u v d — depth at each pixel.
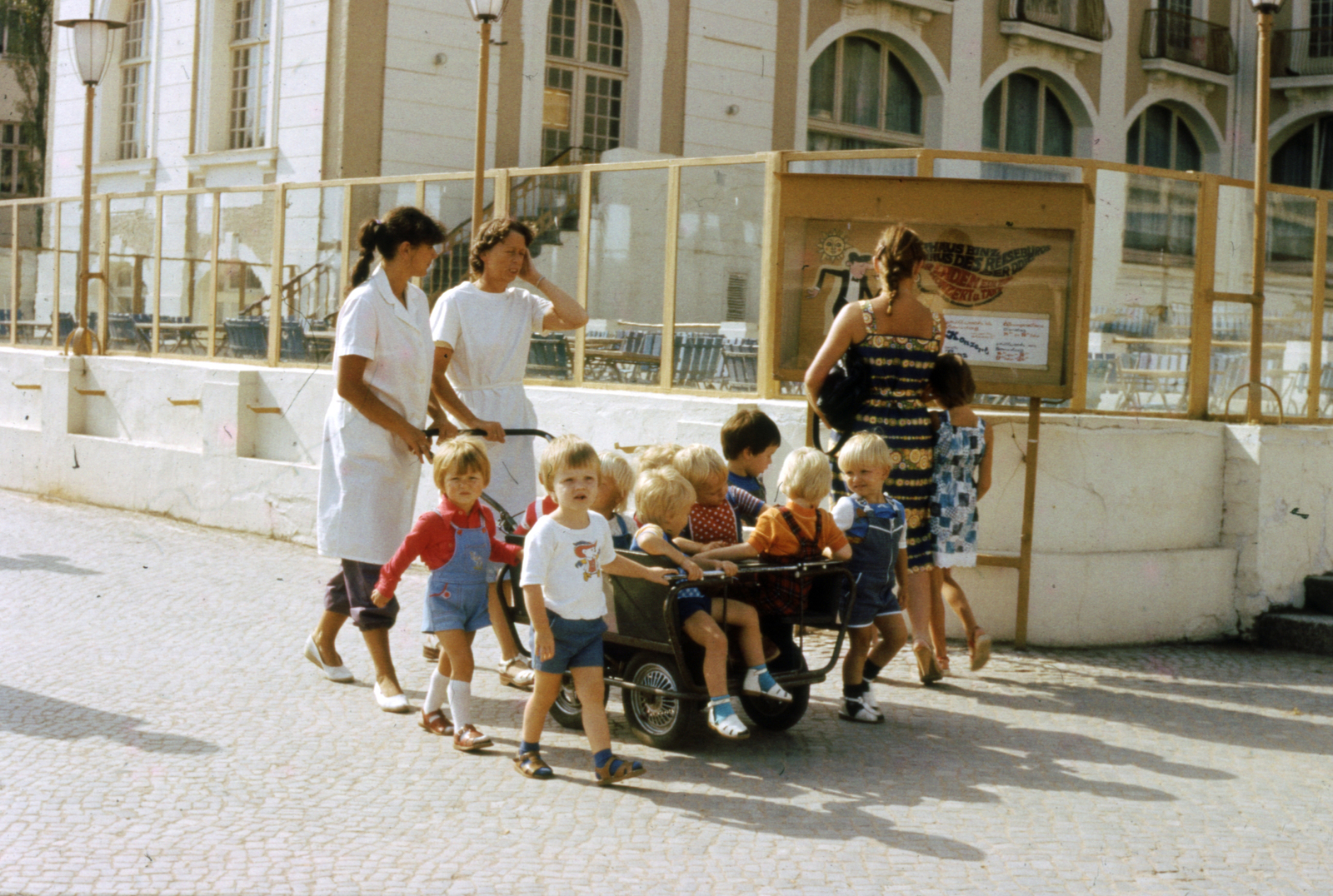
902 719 5.83
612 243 9.08
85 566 8.79
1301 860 4.25
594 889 3.85
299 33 18.56
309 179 18.44
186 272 12.03
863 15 22.84
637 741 5.38
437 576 5.22
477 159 9.69
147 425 11.66
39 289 13.98
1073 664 7.03
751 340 8.29
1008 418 7.40
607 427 8.68
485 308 6.18
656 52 20.67
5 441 12.96
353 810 4.45
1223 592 7.82
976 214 7.01
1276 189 8.55
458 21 18.81
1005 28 24.55
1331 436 8.15
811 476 5.26
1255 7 8.11
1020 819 4.56
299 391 10.32
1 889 3.70
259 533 10.38
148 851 4.02
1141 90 26.98
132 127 22.22
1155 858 4.23
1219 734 5.75
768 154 8.19
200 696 5.79
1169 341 8.03
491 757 5.11
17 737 5.09
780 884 3.92
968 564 6.41
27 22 24.22
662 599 5.04
